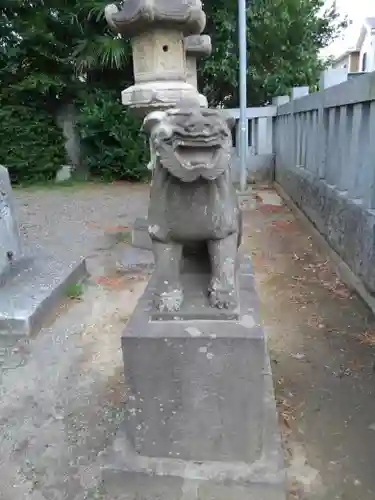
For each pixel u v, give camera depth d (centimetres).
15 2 792
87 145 883
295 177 563
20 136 848
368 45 1576
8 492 163
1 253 317
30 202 697
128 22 295
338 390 209
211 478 150
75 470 171
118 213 603
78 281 348
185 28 304
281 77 870
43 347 258
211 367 144
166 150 125
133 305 309
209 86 898
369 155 290
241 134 672
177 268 155
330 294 310
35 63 850
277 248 420
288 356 238
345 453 173
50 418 200
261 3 837
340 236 347
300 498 155
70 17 798
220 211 145
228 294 153
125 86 874
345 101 332
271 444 162
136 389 150
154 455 158
